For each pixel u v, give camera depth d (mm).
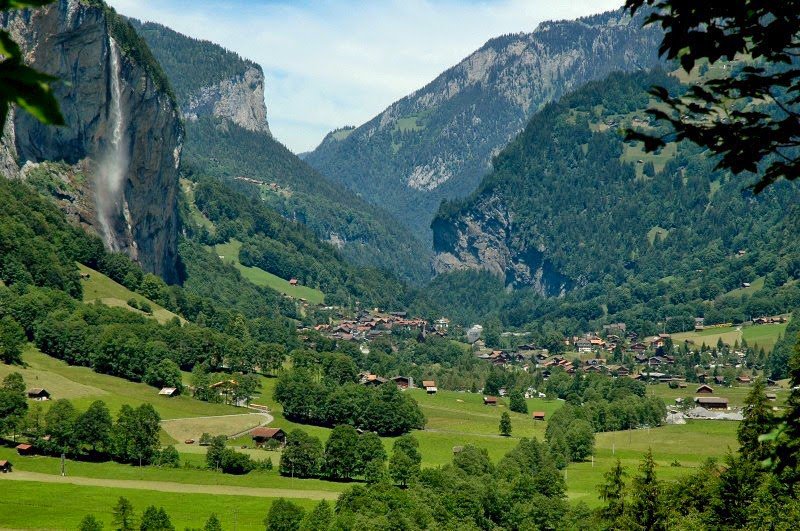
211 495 164500
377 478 178125
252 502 161000
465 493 155000
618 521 82375
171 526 135625
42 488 159625
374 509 146000
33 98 10391
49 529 138875
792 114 18453
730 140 18719
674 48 18500
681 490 83688
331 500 164750
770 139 18547
